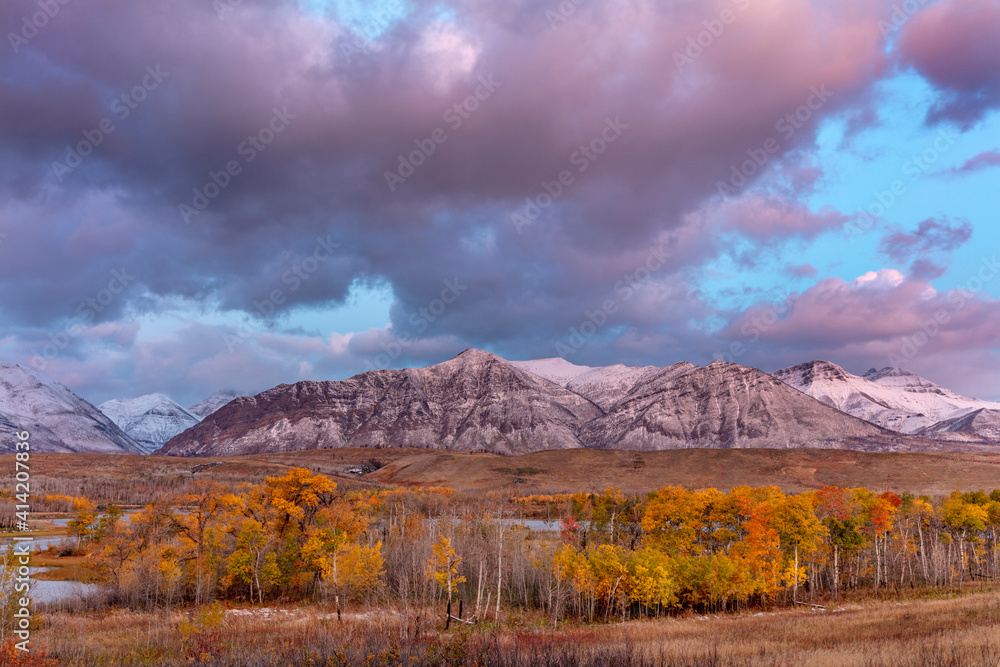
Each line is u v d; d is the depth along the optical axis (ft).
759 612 211.82
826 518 245.24
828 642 113.80
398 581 218.59
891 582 269.85
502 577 238.27
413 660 88.02
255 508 249.75
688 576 214.28
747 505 256.11
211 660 108.37
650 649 102.17
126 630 158.81
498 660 87.56
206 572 222.69
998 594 203.82
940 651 87.81
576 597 213.25
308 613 195.52
